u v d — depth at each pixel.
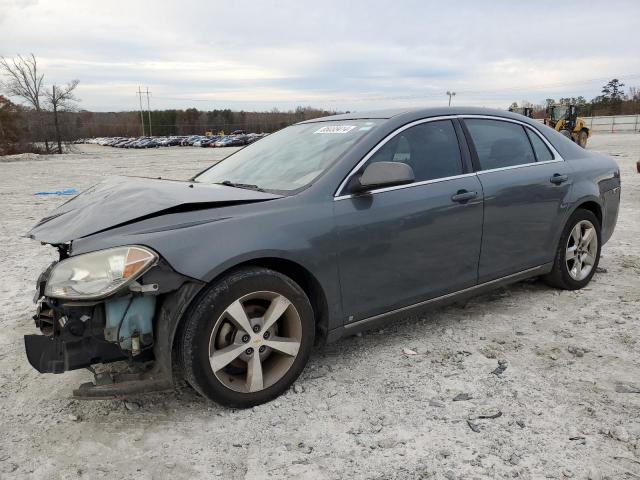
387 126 3.69
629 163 19.05
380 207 3.43
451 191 3.78
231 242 2.89
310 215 3.17
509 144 4.38
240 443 2.76
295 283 3.13
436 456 2.61
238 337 2.99
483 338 3.95
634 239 7.06
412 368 3.51
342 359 3.66
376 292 3.48
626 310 4.43
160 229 2.83
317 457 2.63
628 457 2.56
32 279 5.88
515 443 2.69
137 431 2.89
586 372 3.41
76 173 23.91
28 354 2.87
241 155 4.35
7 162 36.81
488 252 4.07
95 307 2.78
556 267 4.74
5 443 2.80
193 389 3.27
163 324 2.80
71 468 2.59
